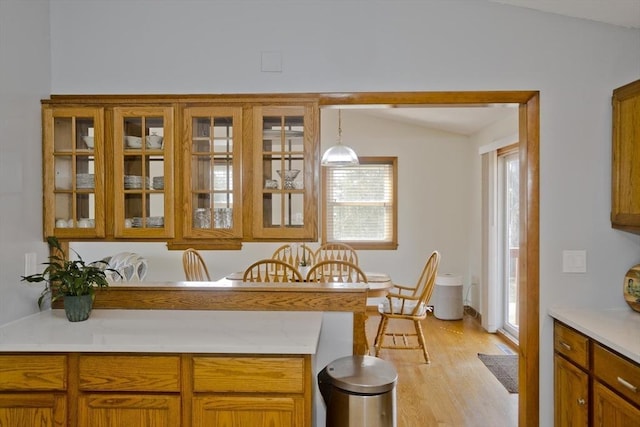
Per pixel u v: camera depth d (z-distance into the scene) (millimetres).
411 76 2287
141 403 1742
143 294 2320
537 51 2279
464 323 5168
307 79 2295
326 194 5879
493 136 4805
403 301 3947
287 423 1724
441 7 2289
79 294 2080
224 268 5598
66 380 1750
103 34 2309
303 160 2195
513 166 4523
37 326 1999
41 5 2232
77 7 2311
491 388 3344
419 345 4086
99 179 2193
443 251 5828
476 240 5449
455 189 5824
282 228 2191
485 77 2279
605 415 1800
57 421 1754
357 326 2287
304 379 1723
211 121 2203
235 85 2305
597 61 2273
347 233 5879
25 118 2127
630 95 2098
